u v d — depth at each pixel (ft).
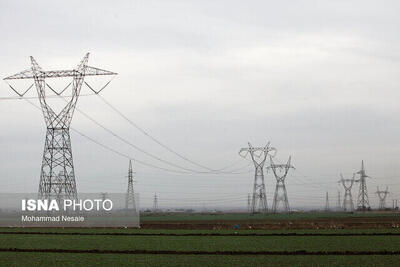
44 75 302.45
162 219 518.78
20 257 169.17
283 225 355.56
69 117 305.32
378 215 577.02
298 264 150.20
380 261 155.74
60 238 241.96
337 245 203.00
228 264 150.82
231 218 529.45
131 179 441.68
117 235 262.26
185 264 151.23
